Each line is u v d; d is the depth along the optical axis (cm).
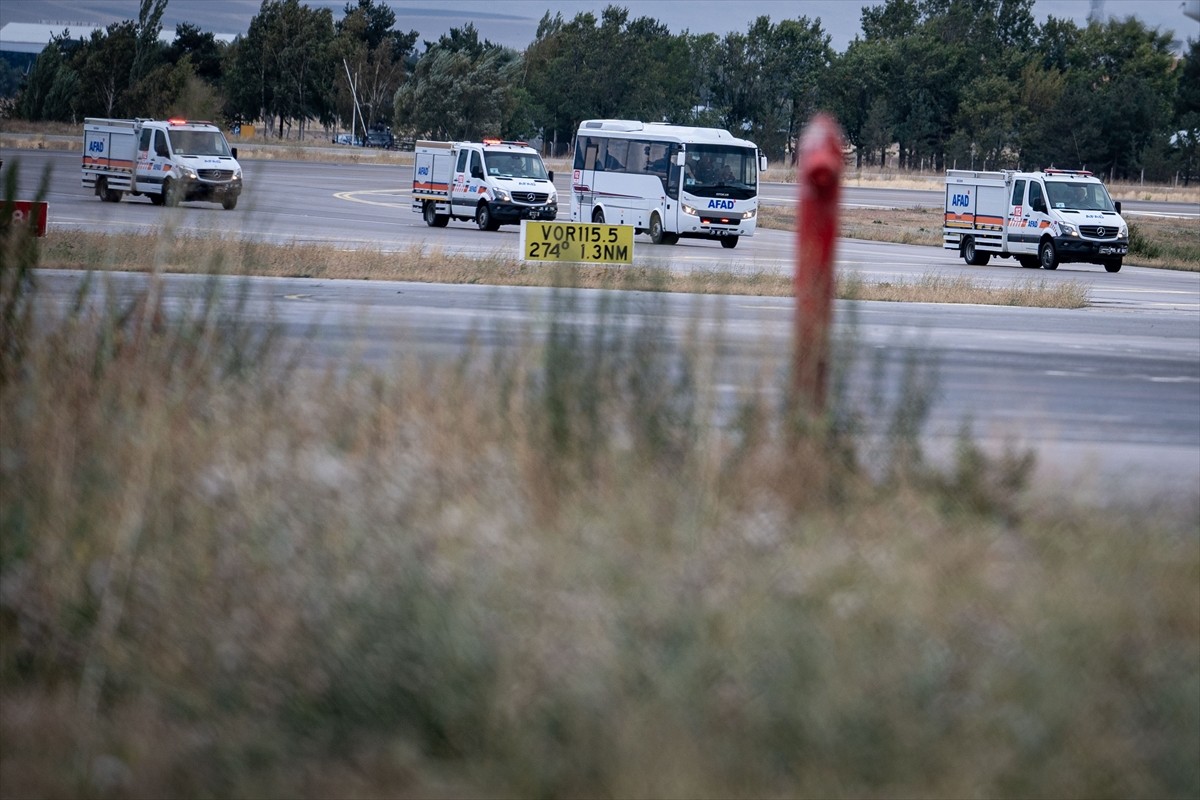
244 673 1391
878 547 1700
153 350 2366
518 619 1417
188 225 6094
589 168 17688
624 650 1352
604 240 9338
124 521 1619
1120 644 1460
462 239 14812
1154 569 1728
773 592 1494
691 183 16262
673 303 7825
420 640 1376
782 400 2241
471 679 1323
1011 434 2927
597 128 17575
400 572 1510
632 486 1877
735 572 1574
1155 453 3766
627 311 2578
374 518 1694
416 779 1243
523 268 10019
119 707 1383
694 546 1658
